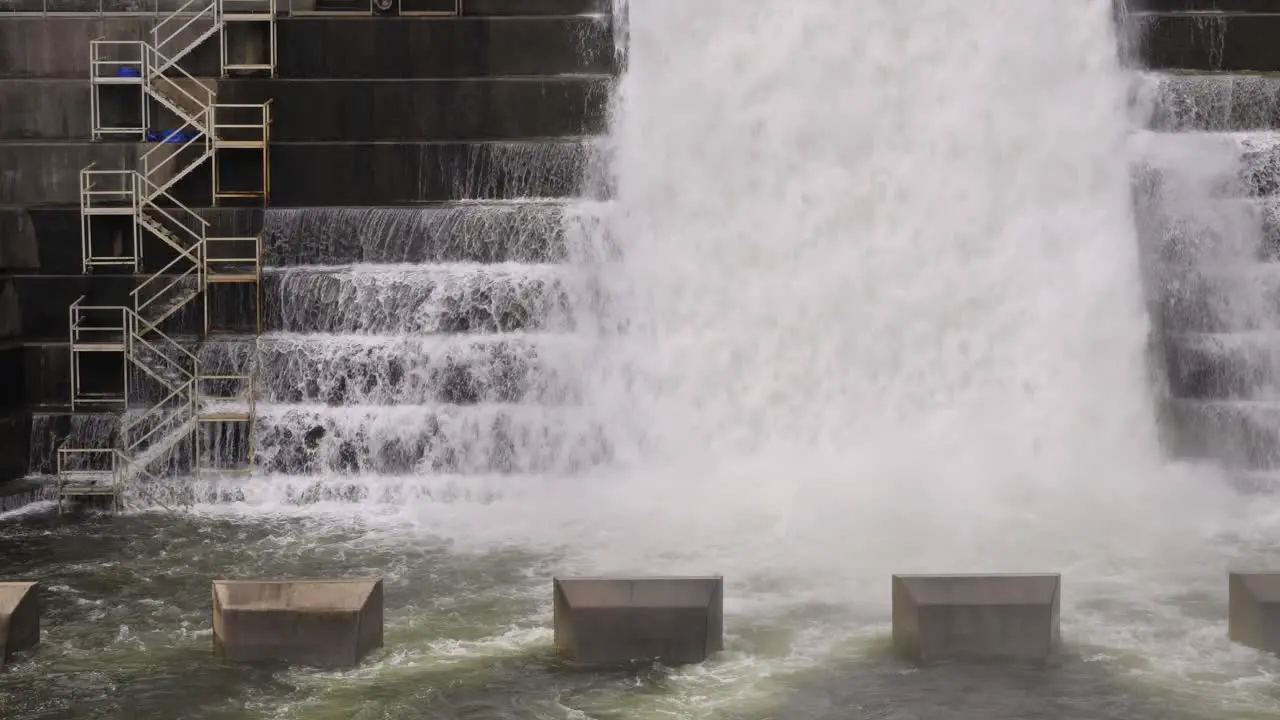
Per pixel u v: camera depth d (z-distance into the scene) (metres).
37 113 41.50
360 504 34.41
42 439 36.28
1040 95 40.66
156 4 43.00
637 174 40.34
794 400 38.25
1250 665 23.47
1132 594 27.06
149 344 36.03
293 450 35.41
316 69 42.28
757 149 40.53
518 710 21.83
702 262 39.44
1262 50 42.47
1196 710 21.67
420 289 37.22
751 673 23.30
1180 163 38.91
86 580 28.41
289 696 22.44
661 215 39.94
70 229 38.59
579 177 40.28
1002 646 23.72
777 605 26.66
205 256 37.34
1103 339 37.94
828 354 38.62
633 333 38.59
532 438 36.03
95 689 22.80
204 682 23.03
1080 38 40.84
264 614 23.84
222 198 40.62
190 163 40.59
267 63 42.59
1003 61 40.72
